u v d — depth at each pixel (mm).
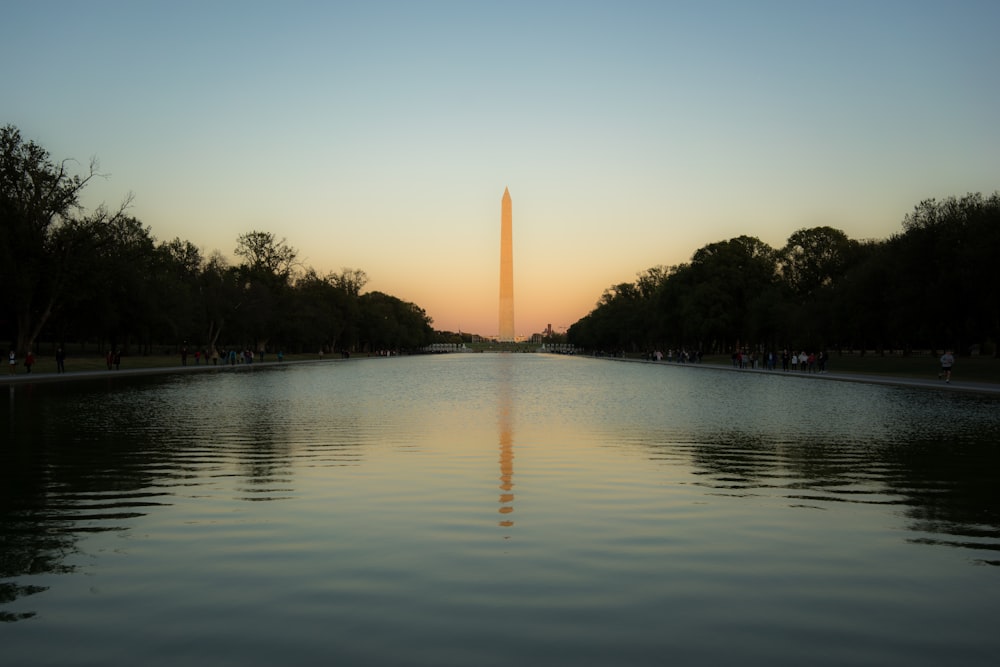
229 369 78125
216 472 15422
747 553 9523
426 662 6355
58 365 58656
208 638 6852
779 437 21422
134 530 10648
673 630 7043
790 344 89938
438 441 20391
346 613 7438
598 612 7473
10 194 62562
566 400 36281
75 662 6371
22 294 60750
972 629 7102
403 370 81000
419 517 11422
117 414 28375
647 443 20047
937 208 64000
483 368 89188
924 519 11406
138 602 7750
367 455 17781
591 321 191250
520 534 10391
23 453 18156
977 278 55375
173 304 86438
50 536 10328
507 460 17016
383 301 199000
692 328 101312
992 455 17984
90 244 66000
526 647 6656
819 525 11000
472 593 7992
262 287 104000
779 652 6578
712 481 14461
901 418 27094
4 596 7934
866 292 71438
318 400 35875
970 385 45719
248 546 9797
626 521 11188
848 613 7488
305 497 12906
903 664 6359
